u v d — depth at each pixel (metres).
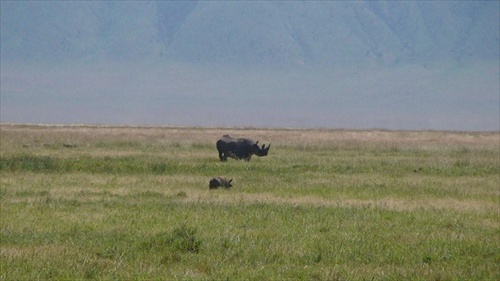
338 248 55.50
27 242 55.19
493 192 92.94
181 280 45.50
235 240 57.16
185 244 54.56
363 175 113.25
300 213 71.75
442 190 94.06
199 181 99.81
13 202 76.44
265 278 46.75
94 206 74.25
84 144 194.50
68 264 48.44
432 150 192.38
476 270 49.72
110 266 48.50
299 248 55.19
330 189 93.06
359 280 46.69
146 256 51.66
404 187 96.75
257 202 78.69
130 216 68.00
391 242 58.31
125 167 116.75
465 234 62.53
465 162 142.88
